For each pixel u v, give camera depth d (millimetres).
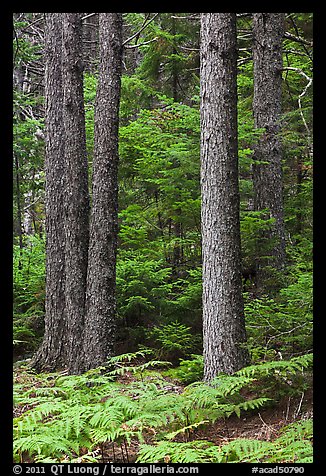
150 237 11547
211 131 6426
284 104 12219
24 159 14500
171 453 3953
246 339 6309
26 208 17016
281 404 5262
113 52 7777
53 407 4594
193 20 13859
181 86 14484
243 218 9234
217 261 6312
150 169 10289
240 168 10109
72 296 7969
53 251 9094
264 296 8359
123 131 10867
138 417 4320
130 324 9875
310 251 7723
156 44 13383
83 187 8273
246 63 12727
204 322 6391
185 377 7375
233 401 5328
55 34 9453
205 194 6457
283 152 10391
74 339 7855
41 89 19984
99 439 4129
